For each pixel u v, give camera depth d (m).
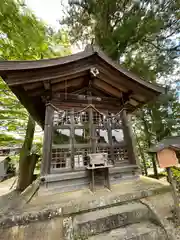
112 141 2.78
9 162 10.27
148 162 9.25
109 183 2.26
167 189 2.32
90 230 1.59
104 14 4.93
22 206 1.72
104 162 2.28
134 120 6.76
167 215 2.00
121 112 3.14
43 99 2.62
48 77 2.32
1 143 6.24
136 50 5.11
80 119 2.71
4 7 3.45
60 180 2.17
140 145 7.47
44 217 1.56
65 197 1.95
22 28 4.02
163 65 4.75
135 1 4.41
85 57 2.52
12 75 2.06
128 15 4.68
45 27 4.86
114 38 4.59
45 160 2.19
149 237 1.67
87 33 5.90
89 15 5.15
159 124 4.96
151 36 4.56
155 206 2.04
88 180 2.37
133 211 1.89
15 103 5.50
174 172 2.52
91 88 3.15
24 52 4.60
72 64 2.50
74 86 2.95
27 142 5.16
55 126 2.46
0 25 3.75
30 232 1.47
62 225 1.57
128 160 2.79
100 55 2.56
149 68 4.82
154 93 3.01
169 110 5.03
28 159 4.96
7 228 1.43
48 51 5.12
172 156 1.99
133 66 4.73
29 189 2.66
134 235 1.63
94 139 2.60
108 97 3.15
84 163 2.53
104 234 1.63
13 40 4.14
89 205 1.77
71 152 2.39
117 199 1.93
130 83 2.88
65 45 6.36
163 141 2.22
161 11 4.40
